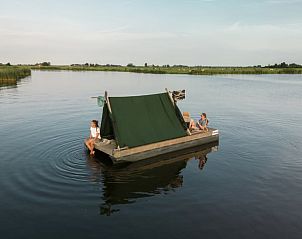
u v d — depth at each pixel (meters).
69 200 12.17
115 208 11.61
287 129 25.17
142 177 14.73
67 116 30.19
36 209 11.40
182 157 17.89
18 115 30.42
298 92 56.66
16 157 17.14
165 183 14.05
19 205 11.68
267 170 15.70
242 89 62.47
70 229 10.13
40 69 182.25
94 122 18.02
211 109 35.88
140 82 79.50
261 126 26.38
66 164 16.16
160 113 18.94
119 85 68.50
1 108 34.81
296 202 12.17
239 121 28.61
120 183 13.95
